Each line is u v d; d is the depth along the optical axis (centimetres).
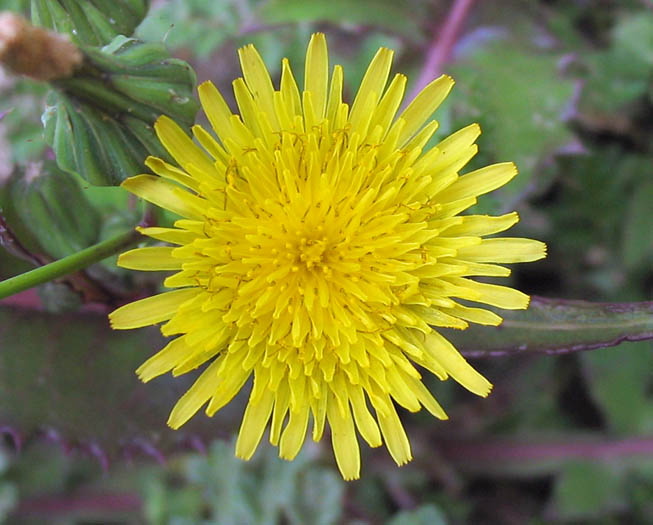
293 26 12
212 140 9
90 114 9
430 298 9
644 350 12
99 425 10
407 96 12
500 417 12
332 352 9
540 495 12
